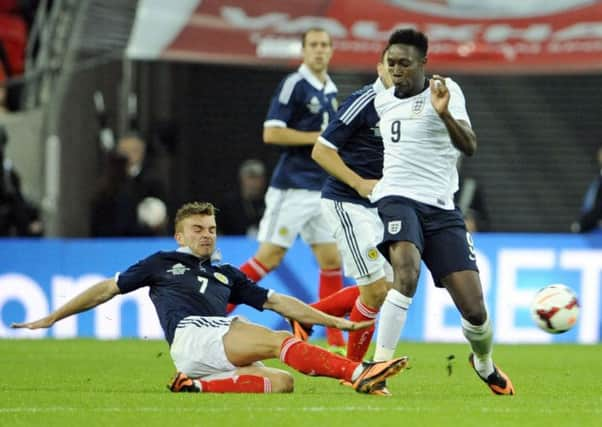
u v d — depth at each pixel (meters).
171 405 26.75
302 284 53.81
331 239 43.34
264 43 61.16
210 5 61.03
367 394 28.91
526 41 61.97
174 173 72.00
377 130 34.66
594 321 53.91
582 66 61.81
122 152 59.84
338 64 61.62
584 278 53.88
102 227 59.06
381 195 29.80
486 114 77.00
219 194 74.94
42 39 67.25
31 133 66.31
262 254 43.84
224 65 76.25
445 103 27.34
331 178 36.00
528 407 27.20
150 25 60.94
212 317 30.17
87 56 64.19
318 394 29.27
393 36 29.44
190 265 31.14
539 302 33.41
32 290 54.66
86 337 54.53
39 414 25.66
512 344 52.53
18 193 60.88
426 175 29.52
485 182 75.31
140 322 54.28
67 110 67.25
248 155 75.88
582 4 61.66
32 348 47.97
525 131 76.50
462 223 29.75
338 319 30.59
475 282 29.25
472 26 62.06
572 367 41.03
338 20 61.59
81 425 24.16
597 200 59.62
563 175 75.62
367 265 35.12
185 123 74.94
